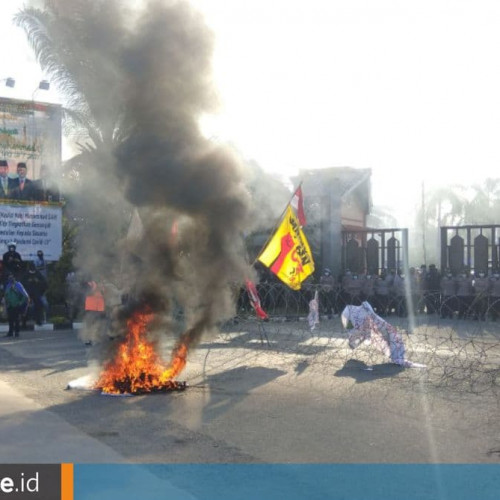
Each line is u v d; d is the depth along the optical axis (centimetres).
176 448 634
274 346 1445
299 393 920
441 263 2405
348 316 1228
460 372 1088
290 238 1342
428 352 1333
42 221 2031
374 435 686
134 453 613
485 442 659
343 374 1085
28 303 1795
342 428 716
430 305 2188
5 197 1977
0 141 1964
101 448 629
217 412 798
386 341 1190
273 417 770
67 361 1264
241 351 1370
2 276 1950
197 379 1042
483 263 2314
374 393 917
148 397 891
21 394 909
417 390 940
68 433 688
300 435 686
